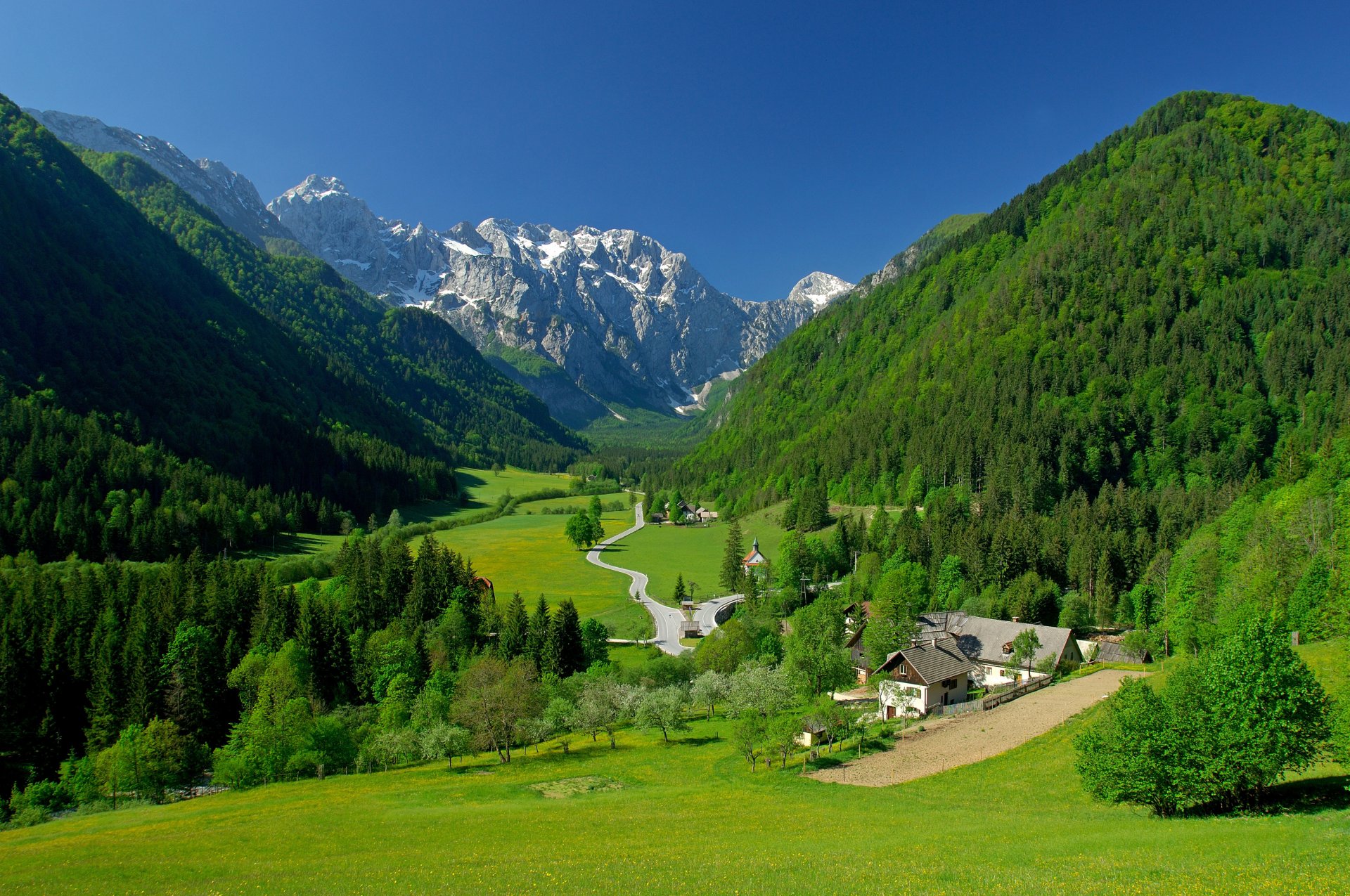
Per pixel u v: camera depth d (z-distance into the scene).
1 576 106.12
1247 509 115.50
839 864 29.41
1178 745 34.84
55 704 84.19
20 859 40.06
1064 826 34.50
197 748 76.62
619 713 76.88
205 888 31.80
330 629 98.69
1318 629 74.69
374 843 40.47
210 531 160.00
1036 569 130.88
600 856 34.06
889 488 198.50
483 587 138.25
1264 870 23.45
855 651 98.38
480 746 73.50
